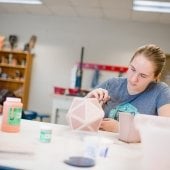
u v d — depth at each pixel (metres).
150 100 1.60
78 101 1.27
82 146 0.96
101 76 5.92
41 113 5.88
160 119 0.85
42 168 0.71
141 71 1.48
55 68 6.06
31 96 6.10
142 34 5.83
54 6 5.37
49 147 0.93
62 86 6.02
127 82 1.65
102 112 1.26
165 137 0.75
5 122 1.10
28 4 5.44
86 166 0.77
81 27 6.00
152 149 0.76
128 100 1.63
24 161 0.75
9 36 6.16
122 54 5.87
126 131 1.17
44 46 6.10
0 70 5.92
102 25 5.95
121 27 5.89
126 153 0.97
